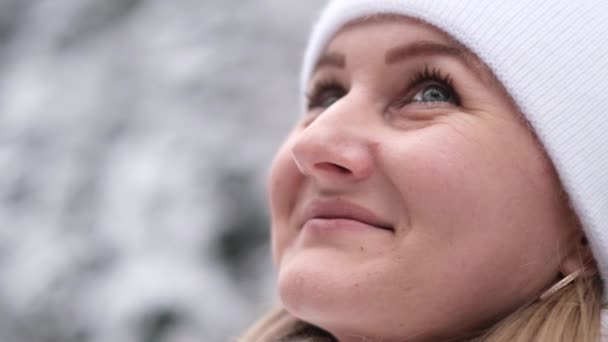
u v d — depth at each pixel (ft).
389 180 2.78
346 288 2.70
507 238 2.74
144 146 14.51
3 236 13.47
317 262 2.77
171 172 13.64
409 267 2.68
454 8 2.89
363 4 3.08
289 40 16.31
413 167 2.72
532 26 2.91
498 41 2.86
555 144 2.80
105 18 18.99
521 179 2.78
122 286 11.51
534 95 2.82
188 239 12.44
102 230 12.94
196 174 13.55
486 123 2.80
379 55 3.01
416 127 2.87
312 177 2.96
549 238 2.83
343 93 3.27
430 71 2.94
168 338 10.89
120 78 16.75
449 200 2.69
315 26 3.71
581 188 2.81
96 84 16.70
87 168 14.73
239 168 13.69
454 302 2.72
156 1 18.78
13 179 14.90
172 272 11.69
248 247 12.66
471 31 2.86
